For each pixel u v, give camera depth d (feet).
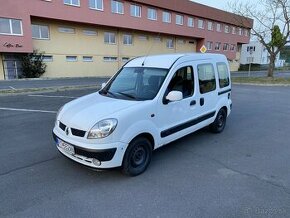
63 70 81.30
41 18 72.69
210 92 18.26
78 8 76.89
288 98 40.88
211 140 18.72
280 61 219.61
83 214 9.77
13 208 10.09
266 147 17.40
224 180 12.54
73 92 45.42
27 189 11.49
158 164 14.34
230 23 141.59
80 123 11.78
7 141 17.89
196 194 11.23
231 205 10.41
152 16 100.07
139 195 11.11
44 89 46.42
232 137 19.53
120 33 94.12
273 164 14.55
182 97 15.16
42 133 19.80
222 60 20.39
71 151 11.98
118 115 11.73
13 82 60.90
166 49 114.11
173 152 16.24
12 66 70.95
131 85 15.16
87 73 87.51
